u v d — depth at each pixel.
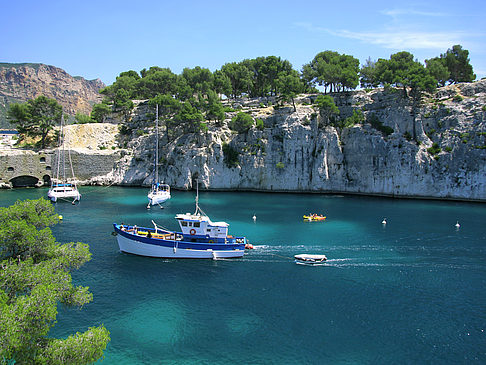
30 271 28.55
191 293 47.25
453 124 120.31
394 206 105.44
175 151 144.75
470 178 113.38
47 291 25.88
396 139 124.25
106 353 34.47
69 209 98.81
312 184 134.12
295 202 112.81
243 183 140.25
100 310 42.44
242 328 39.06
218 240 62.59
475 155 113.50
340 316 41.59
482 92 126.31
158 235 63.59
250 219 87.69
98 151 154.12
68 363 24.81
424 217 89.69
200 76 182.88
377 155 126.00
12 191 131.25
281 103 152.62
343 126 136.00
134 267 56.12
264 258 60.31
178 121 146.25
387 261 58.59
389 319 41.03
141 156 150.62
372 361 33.81
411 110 126.94
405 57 157.75
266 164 137.62
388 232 75.25
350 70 147.75
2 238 31.31
